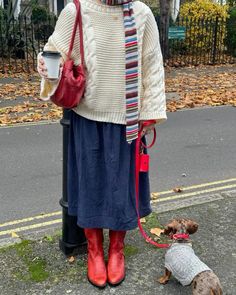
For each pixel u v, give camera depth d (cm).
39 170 539
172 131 709
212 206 414
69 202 300
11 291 288
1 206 443
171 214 397
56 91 258
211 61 1451
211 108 879
